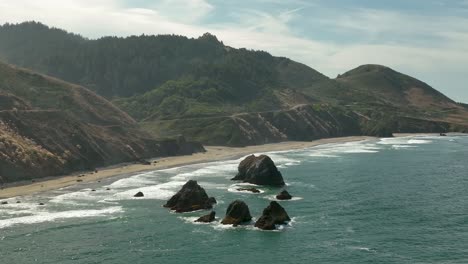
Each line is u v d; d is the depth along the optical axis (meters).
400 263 60.50
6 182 101.62
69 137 134.00
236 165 148.12
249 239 69.62
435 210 88.62
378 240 69.81
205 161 157.62
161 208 86.69
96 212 82.44
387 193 104.75
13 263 58.19
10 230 70.50
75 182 109.94
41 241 66.31
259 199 96.25
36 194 95.44
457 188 111.56
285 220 78.81
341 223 78.81
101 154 140.38
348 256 63.00
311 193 103.81
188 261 60.69
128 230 72.75
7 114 124.00
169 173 129.25
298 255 63.28
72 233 70.31
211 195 99.75
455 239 70.38
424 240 69.94
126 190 102.44
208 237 70.31
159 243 67.19
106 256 61.59
